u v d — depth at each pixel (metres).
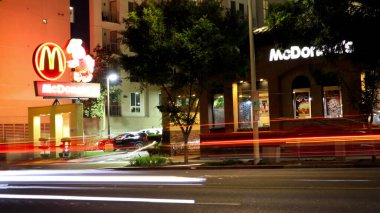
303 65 28.11
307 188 13.55
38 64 38.91
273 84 29.33
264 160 24.39
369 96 22.45
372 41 17.55
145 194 13.70
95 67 51.56
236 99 31.58
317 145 26.80
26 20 47.38
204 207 11.09
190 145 32.97
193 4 26.17
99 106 52.94
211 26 24.33
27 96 46.97
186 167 24.27
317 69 24.28
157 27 24.98
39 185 17.33
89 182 17.80
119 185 16.31
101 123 53.88
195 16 25.52
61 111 39.41
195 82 26.45
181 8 25.66
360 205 10.62
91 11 56.97
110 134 52.31
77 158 37.78
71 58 46.62
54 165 31.53
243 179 16.78
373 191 12.62
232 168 23.06
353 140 25.45
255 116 24.14
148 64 25.38
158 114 62.12
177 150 34.56
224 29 25.73
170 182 16.69
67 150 38.38
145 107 61.25
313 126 27.36
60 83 38.78
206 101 32.59
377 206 10.45
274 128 29.12
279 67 29.08
